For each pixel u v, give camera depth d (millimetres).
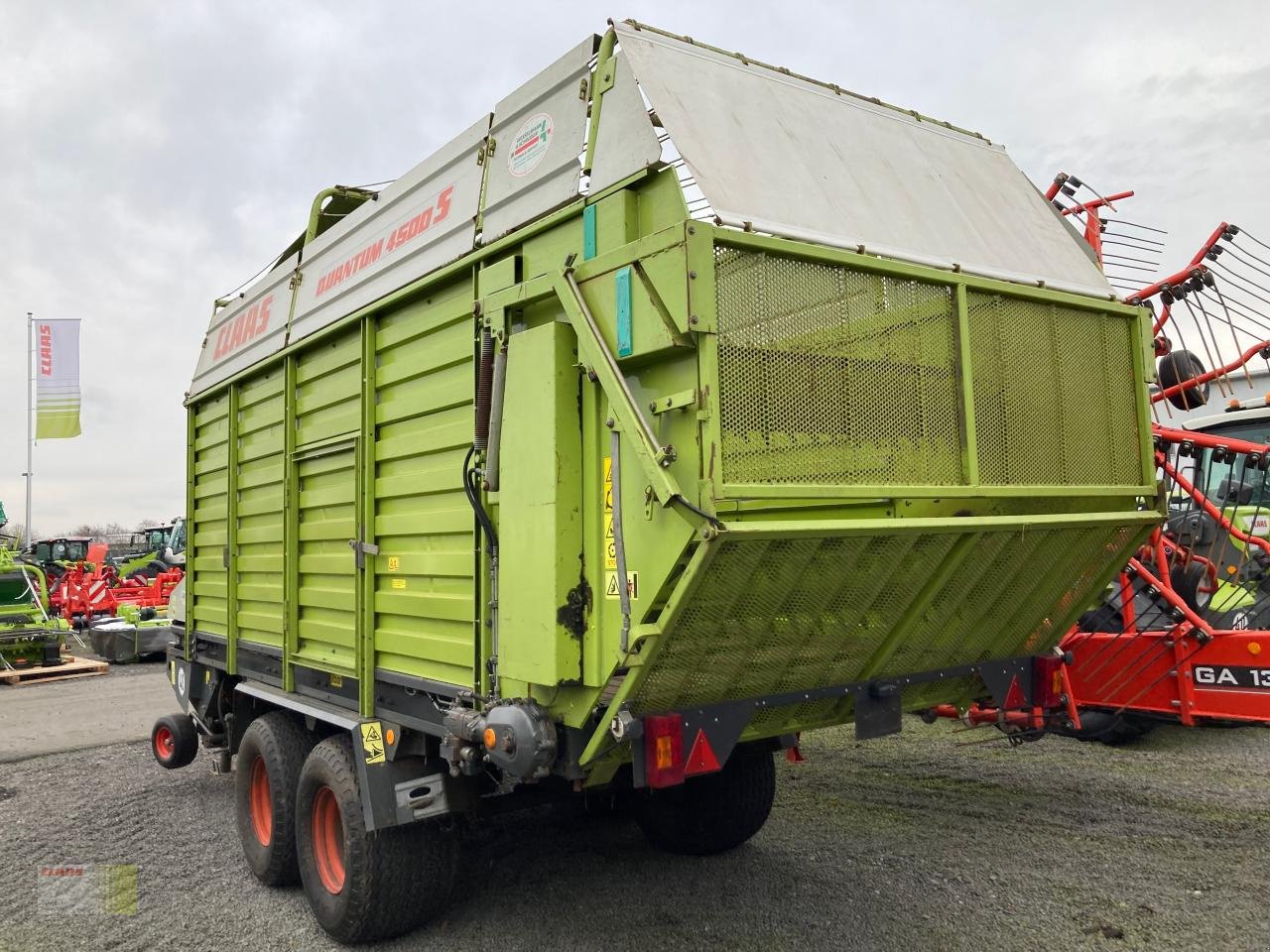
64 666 13672
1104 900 4090
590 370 2793
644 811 4891
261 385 5406
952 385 3215
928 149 3811
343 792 3781
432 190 3932
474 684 3307
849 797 5848
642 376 2719
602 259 2779
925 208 3465
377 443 4105
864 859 4699
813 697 3344
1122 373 3877
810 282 2826
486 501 3283
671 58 3045
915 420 3080
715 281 2562
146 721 9680
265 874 4598
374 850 3678
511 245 3305
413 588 3799
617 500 2730
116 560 26766
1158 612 5484
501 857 4859
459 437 3480
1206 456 6301
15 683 12812
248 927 4164
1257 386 7074
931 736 7535
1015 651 4039
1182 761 6508
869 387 2951
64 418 25359
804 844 4965
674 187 2688
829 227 2963
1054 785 5977
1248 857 4590
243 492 5691
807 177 3084
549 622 2861
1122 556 3887
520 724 2943
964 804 5629
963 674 3836
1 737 8992
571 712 2949
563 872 4609
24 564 15172
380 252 4199
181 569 21375
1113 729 6641
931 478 3109
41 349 25391
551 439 2891
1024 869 4504
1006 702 3977
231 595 5699
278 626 5059
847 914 3998
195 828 5746
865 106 3680
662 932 3857
